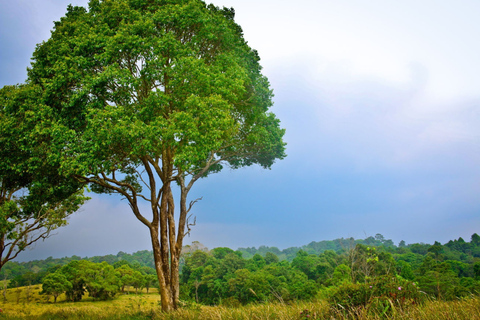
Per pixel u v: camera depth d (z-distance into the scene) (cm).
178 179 1633
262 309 893
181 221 1603
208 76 1291
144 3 1418
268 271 6744
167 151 1441
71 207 2409
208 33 1403
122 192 1497
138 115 1262
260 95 1716
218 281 6122
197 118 1238
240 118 1736
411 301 657
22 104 1327
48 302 5778
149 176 1549
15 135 1305
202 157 1227
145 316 1372
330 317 668
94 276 6378
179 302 1430
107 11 1400
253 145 1794
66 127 1205
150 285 6806
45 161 1291
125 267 7312
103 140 1160
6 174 1455
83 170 1161
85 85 1219
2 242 2070
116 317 1390
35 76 1463
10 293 6575
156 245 1487
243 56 1658
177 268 1514
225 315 940
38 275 9181
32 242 2241
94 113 1184
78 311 1689
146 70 1281
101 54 1264
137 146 1173
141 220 1517
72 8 1564
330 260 6644
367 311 641
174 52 1312
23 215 2136
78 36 1350
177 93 1305
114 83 1245
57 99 1335
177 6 1370
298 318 712
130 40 1251
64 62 1273
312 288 4606
